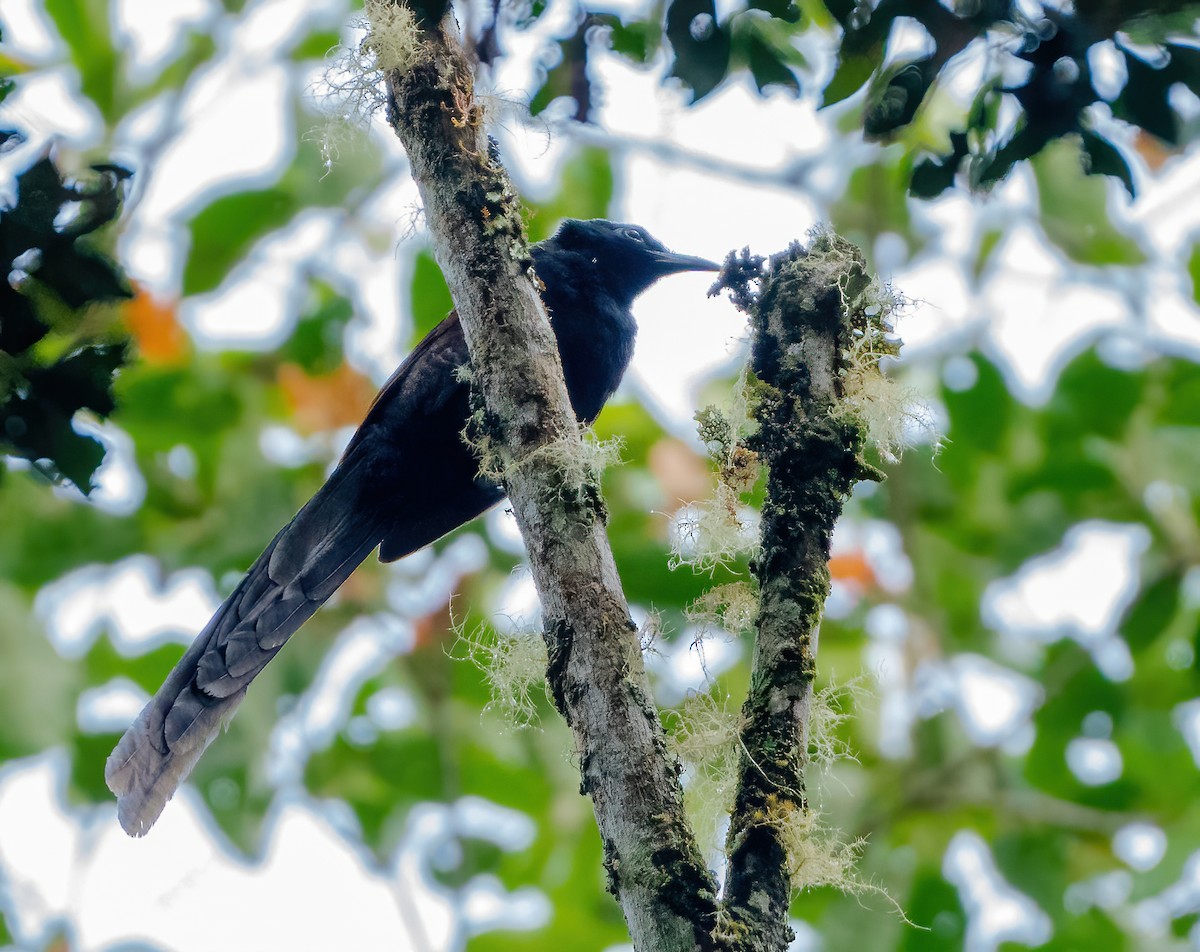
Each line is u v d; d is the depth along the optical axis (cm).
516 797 1230
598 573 561
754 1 680
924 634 1254
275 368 1288
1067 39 631
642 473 1218
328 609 1220
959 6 638
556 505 577
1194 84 632
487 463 631
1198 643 1241
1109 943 1162
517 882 1241
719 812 555
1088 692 1238
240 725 1168
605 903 1189
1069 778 1233
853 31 648
